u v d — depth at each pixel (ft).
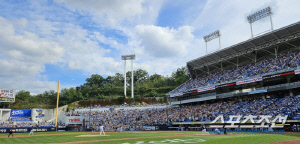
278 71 158.51
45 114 296.51
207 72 260.42
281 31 174.29
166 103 293.23
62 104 336.49
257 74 176.45
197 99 225.76
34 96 371.35
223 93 200.85
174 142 77.61
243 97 199.82
